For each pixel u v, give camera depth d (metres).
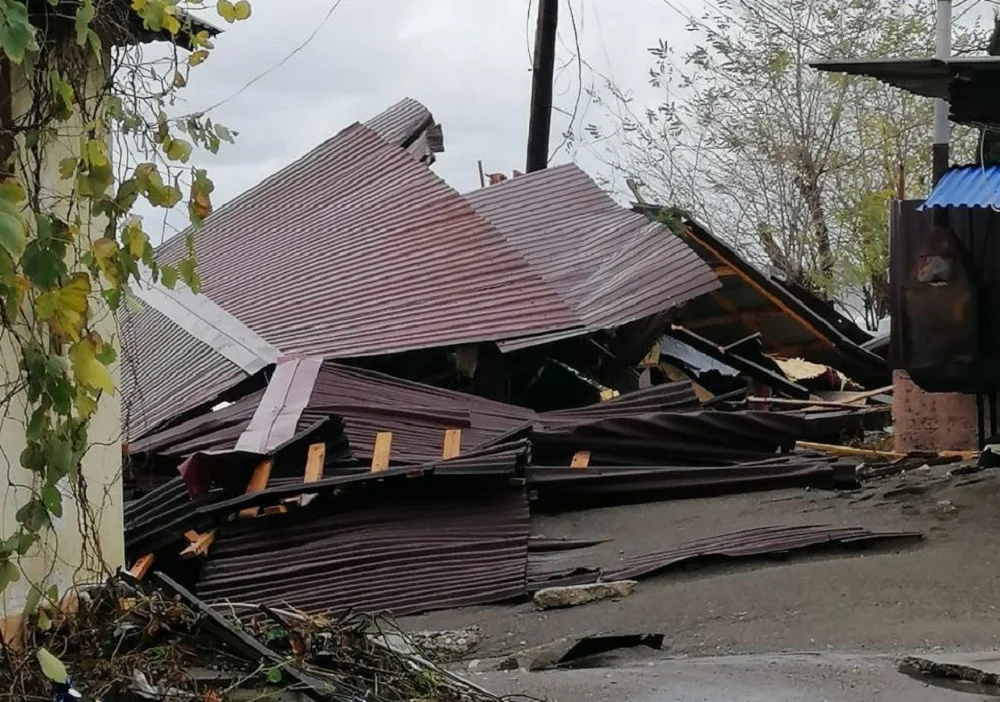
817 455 11.87
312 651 5.29
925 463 12.13
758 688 5.69
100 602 5.18
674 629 7.63
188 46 5.75
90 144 4.66
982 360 12.49
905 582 8.09
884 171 28.17
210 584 9.09
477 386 13.41
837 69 9.79
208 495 9.60
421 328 13.16
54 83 4.64
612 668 6.36
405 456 10.52
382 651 5.47
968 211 12.57
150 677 4.77
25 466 4.49
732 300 19.84
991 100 10.06
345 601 8.98
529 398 14.44
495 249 14.71
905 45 26.72
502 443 10.73
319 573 9.16
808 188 28.36
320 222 16.02
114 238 4.77
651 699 5.48
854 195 28.17
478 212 16.86
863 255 28.03
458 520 9.66
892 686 5.71
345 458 10.20
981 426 13.20
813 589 8.11
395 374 13.03
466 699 5.22
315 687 4.82
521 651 7.18
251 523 9.41
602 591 8.57
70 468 4.58
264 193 17.36
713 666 6.24
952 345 12.55
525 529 9.63
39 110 4.86
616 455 11.37
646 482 10.83
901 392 13.90
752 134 28.16
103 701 4.50
